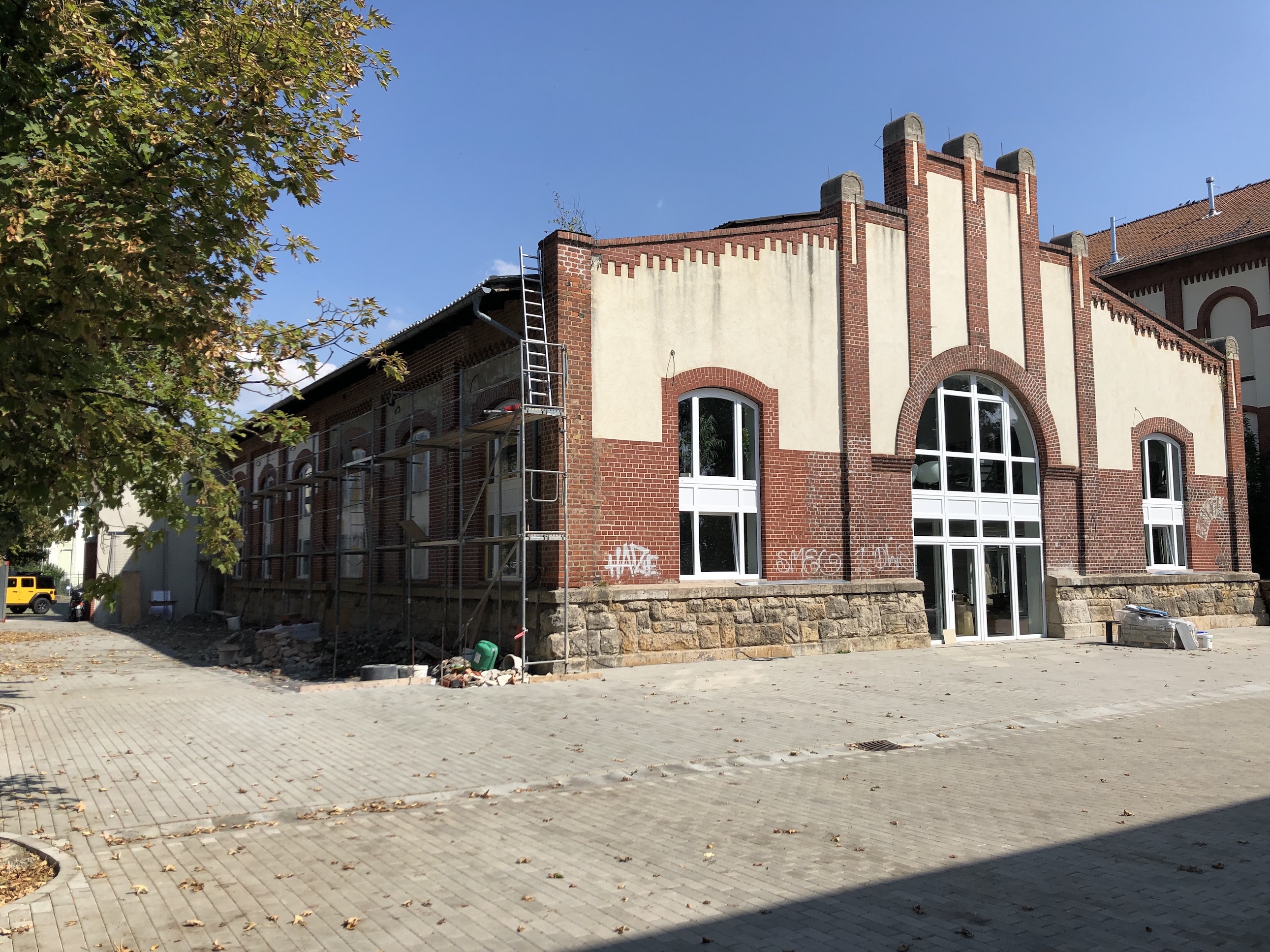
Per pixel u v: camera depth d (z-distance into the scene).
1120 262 32.38
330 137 6.52
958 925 4.78
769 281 16.67
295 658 19.05
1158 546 22.17
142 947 4.61
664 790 7.70
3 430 5.53
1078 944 4.54
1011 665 15.11
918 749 9.23
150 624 30.50
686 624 15.10
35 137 5.20
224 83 5.97
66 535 6.62
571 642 14.09
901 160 18.59
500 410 15.38
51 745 9.57
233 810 7.12
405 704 11.70
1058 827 6.55
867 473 17.30
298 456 27.25
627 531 14.91
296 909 5.11
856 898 5.18
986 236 19.50
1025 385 19.67
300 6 6.55
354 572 23.08
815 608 16.34
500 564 14.88
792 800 7.34
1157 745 9.39
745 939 4.64
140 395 6.35
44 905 5.16
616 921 4.89
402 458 19.41
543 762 8.62
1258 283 28.16
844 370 17.30
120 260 5.08
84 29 5.22
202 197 5.77
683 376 15.65
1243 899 5.12
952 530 18.75
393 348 19.09
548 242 14.94
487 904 5.16
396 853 6.09
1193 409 22.95
